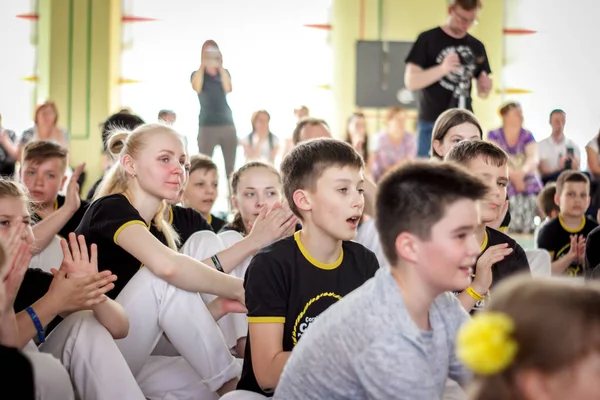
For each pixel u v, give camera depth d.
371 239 3.17
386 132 8.01
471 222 1.55
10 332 2.05
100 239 2.63
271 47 9.17
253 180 3.29
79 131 8.86
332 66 9.11
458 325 1.67
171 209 3.36
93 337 2.19
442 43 5.99
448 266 1.55
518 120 7.51
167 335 2.47
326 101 9.16
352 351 1.56
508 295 1.08
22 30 8.90
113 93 8.97
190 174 4.14
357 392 1.62
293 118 9.17
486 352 1.02
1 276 1.76
